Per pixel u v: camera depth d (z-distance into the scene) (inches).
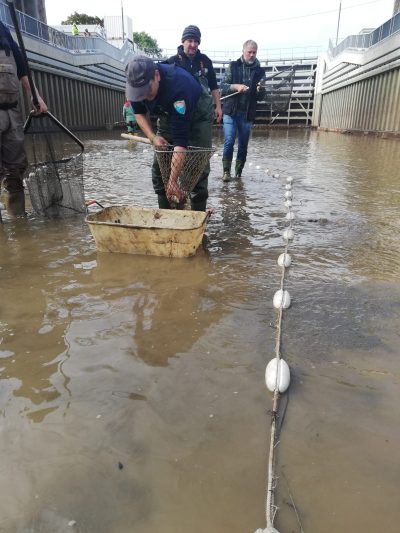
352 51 900.6
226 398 73.6
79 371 80.6
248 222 187.2
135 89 132.7
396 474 59.1
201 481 57.6
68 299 110.2
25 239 159.3
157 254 140.7
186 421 68.2
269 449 63.0
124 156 445.4
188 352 87.0
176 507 53.9
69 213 195.5
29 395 74.0
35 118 186.7
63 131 192.9
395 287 119.0
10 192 186.9
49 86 817.5
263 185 280.8
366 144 626.5
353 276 126.9
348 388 76.7
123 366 82.2
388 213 205.0
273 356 86.0
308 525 52.0
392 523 52.3
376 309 106.0
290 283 121.3
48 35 805.9
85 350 87.4
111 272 127.8
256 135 933.2
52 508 53.6
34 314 102.4
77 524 51.7
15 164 179.8
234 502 54.7
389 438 65.4
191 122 159.2
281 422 68.2
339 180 301.1
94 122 1072.2
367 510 53.9
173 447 63.1
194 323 98.5
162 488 56.4
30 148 230.4
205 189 172.6
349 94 975.6
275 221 189.0
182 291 115.1
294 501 54.9
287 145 625.0
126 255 142.1
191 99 139.2
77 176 194.7
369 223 186.7
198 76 177.9
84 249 147.9
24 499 54.9
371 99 809.5
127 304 107.5
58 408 70.8
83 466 59.7
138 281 121.5
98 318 100.5
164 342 90.7
